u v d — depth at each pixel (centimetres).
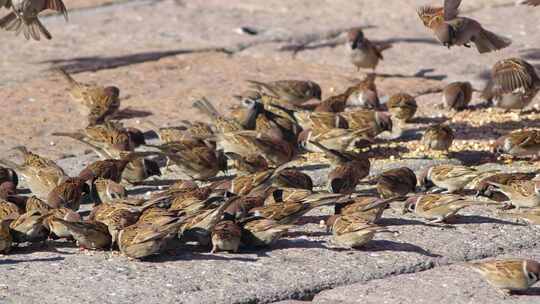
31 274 1145
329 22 2339
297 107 1784
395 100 1716
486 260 1184
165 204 1295
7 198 1337
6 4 1216
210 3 2534
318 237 1252
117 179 1439
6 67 2059
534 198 1298
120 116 1797
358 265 1157
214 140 1573
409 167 1524
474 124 1728
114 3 2523
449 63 2041
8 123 1758
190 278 1125
